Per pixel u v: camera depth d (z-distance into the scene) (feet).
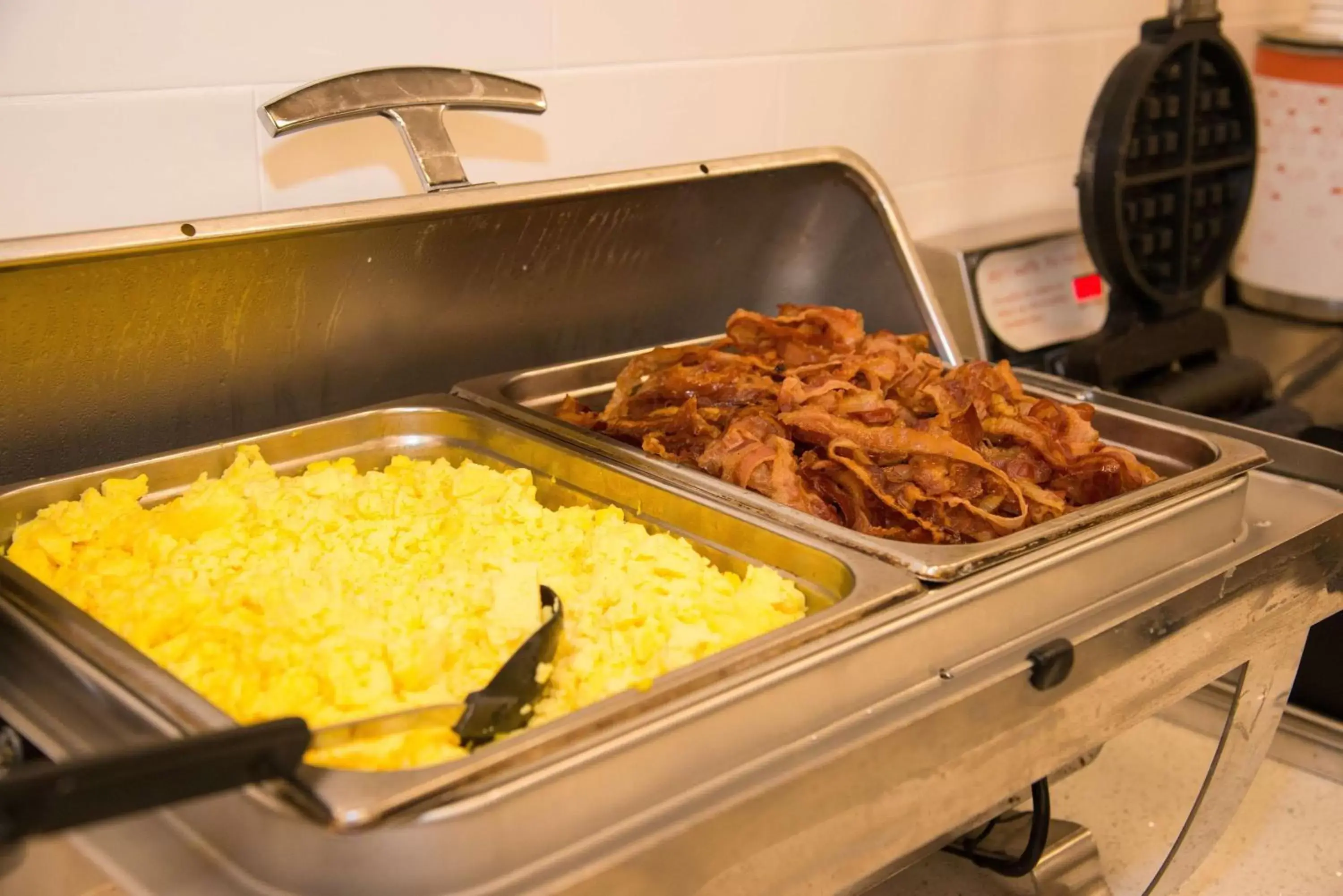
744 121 5.02
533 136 4.38
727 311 4.86
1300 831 4.33
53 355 3.20
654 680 2.29
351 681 2.33
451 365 4.15
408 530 3.10
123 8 3.39
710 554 3.20
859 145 5.49
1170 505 3.34
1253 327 6.56
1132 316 5.20
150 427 3.50
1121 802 4.60
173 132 3.56
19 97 3.28
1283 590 3.64
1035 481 3.68
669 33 4.66
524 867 2.03
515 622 2.58
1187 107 5.05
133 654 2.30
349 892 1.92
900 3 5.45
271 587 2.64
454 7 4.05
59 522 2.94
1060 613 3.05
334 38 3.81
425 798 1.94
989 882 4.20
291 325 3.66
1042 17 6.12
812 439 3.60
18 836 1.57
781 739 2.43
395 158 4.08
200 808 2.07
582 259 4.25
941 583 2.83
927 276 4.73
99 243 3.03
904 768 2.56
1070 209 6.58
